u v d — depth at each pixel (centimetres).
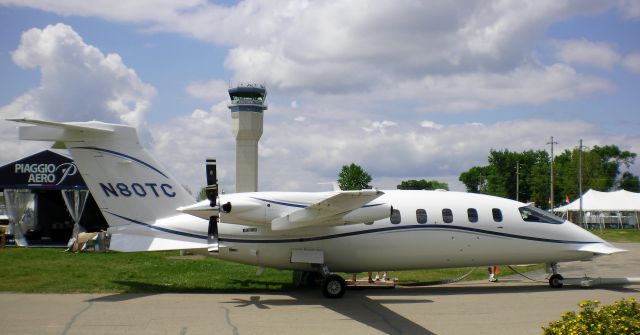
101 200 1539
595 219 7144
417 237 1625
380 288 1706
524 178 9169
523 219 1717
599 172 9262
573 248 1730
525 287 1745
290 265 1584
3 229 2700
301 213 1377
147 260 2159
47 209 3203
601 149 10712
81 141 1530
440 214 1658
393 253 1616
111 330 1077
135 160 1557
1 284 1580
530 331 1105
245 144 5109
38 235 2989
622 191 5938
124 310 1271
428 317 1241
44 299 1394
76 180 2744
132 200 1550
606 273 2138
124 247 1517
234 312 1276
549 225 1730
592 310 827
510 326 1150
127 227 1542
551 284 1736
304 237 1559
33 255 2264
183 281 1714
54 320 1154
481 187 10656
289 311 1302
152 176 1566
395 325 1155
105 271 1838
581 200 5644
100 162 1538
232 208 1404
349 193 1243
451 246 1653
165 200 1566
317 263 1549
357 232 1587
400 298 1509
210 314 1246
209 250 1418
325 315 1257
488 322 1188
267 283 1755
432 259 1655
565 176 9162
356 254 1595
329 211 1362
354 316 1248
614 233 5438
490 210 1703
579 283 1714
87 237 2456
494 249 1688
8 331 1058
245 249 1548
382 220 1612
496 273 1991
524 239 1705
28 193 2873
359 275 2034
